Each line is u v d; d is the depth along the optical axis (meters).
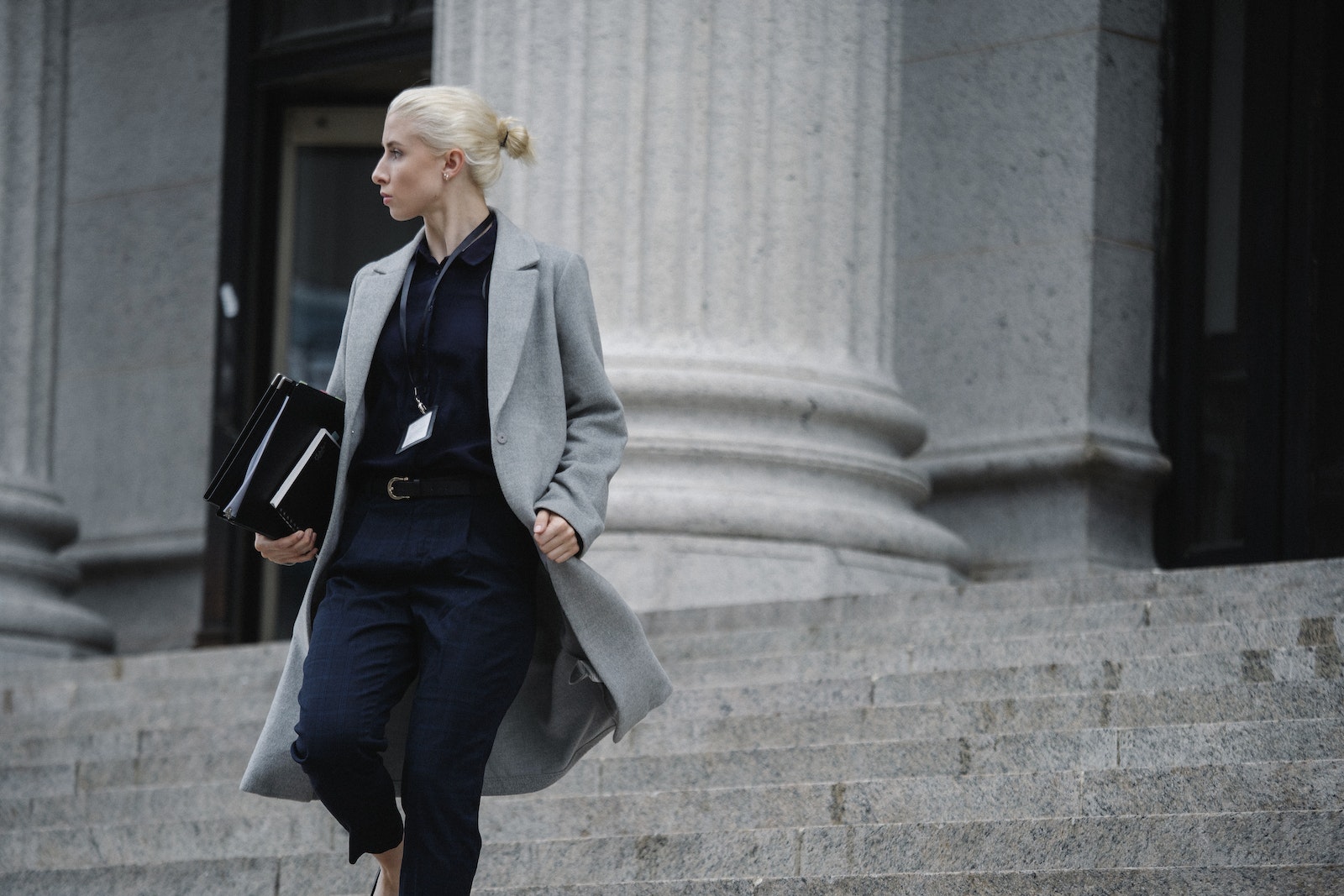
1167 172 13.54
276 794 5.19
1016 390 13.48
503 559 4.98
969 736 7.18
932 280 13.99
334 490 5.16
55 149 15.14
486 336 5.10
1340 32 12.89
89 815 8.67
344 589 5.03
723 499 10.76
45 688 11.31
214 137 17.28
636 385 10.90
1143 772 6.27
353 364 5.13
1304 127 12.96
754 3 11.45
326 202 15.21
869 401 11.36
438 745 4.82
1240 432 13.04
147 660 11.49
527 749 5.31
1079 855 5.80
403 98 5.25
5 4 14.99
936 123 14.14
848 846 6.21
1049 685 7.67
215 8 17.39
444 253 5.26
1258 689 6.84
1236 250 13.20
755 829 6.46
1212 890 5.17
